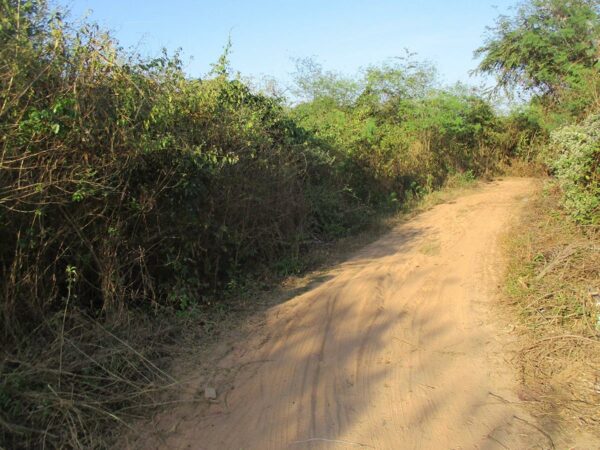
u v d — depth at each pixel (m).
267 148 7.90
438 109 15.58
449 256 8.45
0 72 4.13
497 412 4.14
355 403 4.25
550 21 17.77
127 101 5.06
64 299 4.77
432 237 9.70
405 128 15.09
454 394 4.40
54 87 4.55
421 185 14.27
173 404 4.21
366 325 5.82
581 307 5.58
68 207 4.80
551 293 6.04
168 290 5.88
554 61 17.25
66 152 4.55
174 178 5.68
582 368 4.71
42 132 4.32
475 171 17.31
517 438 3.81
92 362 4.31
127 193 5.30
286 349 5.22
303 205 8.90
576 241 7.29
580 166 7.77
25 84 4.28
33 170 4.41
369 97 14.91
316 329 5.70
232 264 6.96
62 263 4.95
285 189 8.27
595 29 16.05
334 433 3.86
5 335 4.26
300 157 9.34
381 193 12.91
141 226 5.59
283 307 6.32
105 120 4.80
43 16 4.77
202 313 5.92
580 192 7.91
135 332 5.00
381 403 4.25
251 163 7.34
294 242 8.31
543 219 9.02
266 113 9.16
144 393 4.25
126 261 5.46
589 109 11.90
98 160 4.80
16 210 4.18
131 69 5.46
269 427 3.93
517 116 18.70
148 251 5.68
